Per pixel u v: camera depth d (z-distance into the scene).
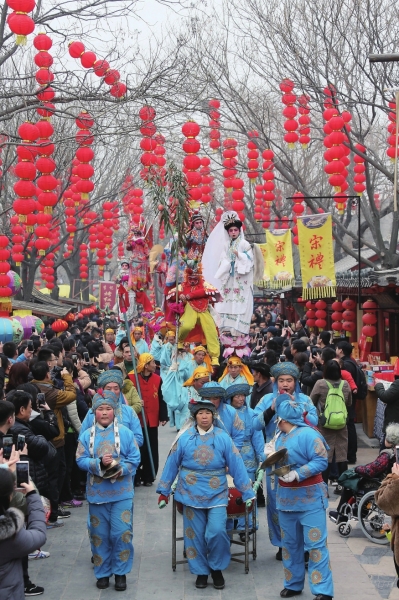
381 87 18.94
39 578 7.89
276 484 7.91
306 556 8.01
